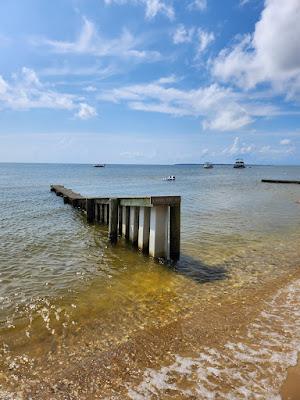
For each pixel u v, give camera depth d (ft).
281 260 34.27
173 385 14.46
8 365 16.03
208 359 16.39
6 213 67.41
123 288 26.30
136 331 19.33
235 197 105.09
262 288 26.32
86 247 39.60
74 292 25.48
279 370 15.43
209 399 13.52
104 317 21.17
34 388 14.37
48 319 20.90
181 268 31.19
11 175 286.87
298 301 23.67
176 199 32.89
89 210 56.90
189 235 45.21
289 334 18.86
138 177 287.48
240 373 15.23
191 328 19.62
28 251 37.68
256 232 48.16
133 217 37.63
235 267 31.78
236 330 19.34
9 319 20.85
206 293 25.22
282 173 415.23
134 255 35.53
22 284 27.17
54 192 116.78
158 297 24.43
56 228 51.75
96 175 324.19
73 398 13.73
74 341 18.25
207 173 401.90
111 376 15.15
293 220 59.21
